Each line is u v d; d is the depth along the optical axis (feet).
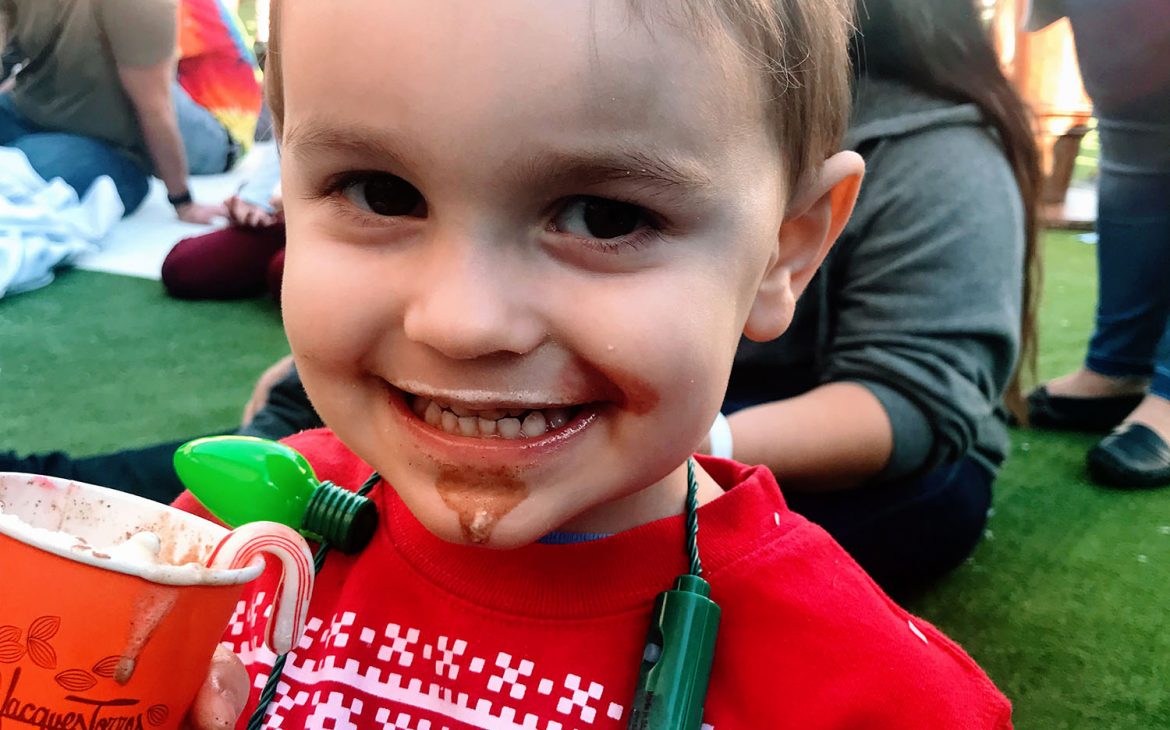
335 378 1.84
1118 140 6.14
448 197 1.57
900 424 3.75
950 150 4.01
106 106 9.46
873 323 3.94
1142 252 6.14
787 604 2.17
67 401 5.94
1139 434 5.82
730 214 1.70
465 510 1.75
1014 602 4.50
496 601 2.20
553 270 1.63
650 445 1.74
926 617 4.34
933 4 4.11
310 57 1.59
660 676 1.98
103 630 1.48
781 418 3.72
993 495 5.60
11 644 1.47
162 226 9.72
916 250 3.90
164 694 1.58
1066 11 6.67
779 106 1.84
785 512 2.40
